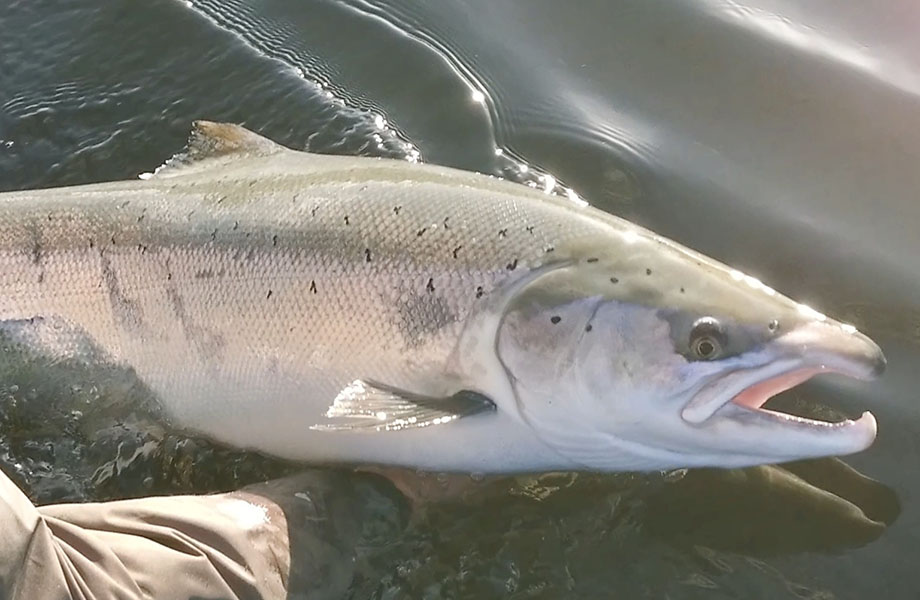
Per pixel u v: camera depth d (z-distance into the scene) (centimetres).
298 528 61
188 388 70
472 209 66
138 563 52
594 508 65
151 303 70
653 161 86
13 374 73
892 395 69
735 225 81
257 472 70
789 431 59
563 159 88
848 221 80
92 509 55
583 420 63
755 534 63
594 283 62
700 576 62
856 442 58
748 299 61
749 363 59
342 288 66
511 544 64
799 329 59
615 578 62
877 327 73
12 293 72
